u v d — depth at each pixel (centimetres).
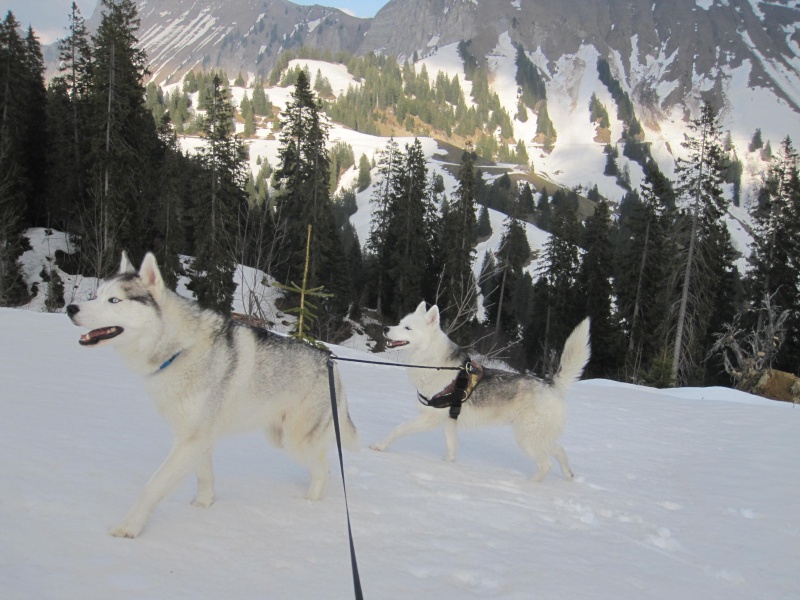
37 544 285
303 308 1453
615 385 1823
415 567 342
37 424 476
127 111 2912
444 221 4794
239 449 540
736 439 973
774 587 403
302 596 283
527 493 566
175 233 3341
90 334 360
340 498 450
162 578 277
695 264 2750
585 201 14350
